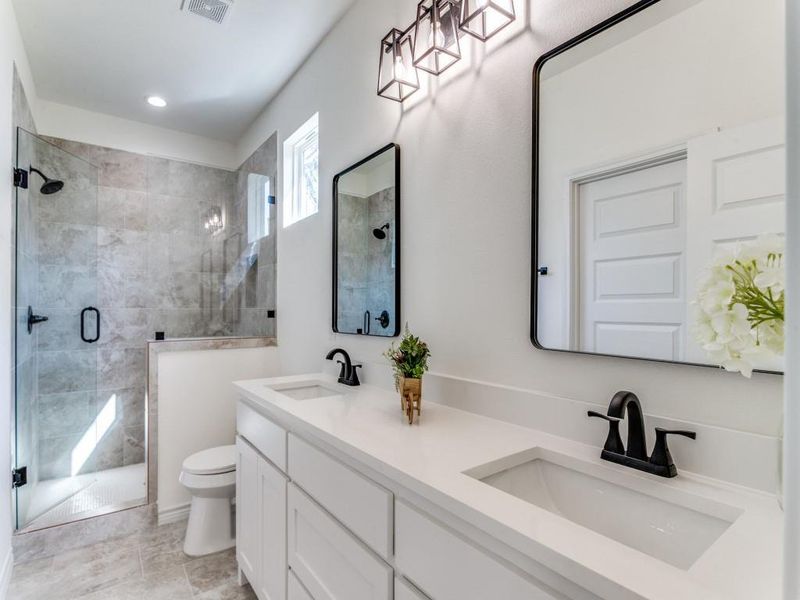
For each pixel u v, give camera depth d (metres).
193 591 1.79
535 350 1.19
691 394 0.88
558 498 0.98
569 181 1.10
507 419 1.23
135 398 3.23
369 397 1.61
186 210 3.45
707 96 0.85
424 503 0.83
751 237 0.78
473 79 1.40
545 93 1.16
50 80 2.71
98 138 3.16
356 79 2.01
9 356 1.99
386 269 1.77
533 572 0.63
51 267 2.74
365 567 0.98
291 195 2.76
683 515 0.79
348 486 1.06
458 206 1.44
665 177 0.91
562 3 1.14
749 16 0.80
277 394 1.65
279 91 2.85
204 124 3.36
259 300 3.12
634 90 0.97
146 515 2.33
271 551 1.50
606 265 1.02
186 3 2.03
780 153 0.76
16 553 2.00
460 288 1.43
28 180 2.32
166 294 3.36
